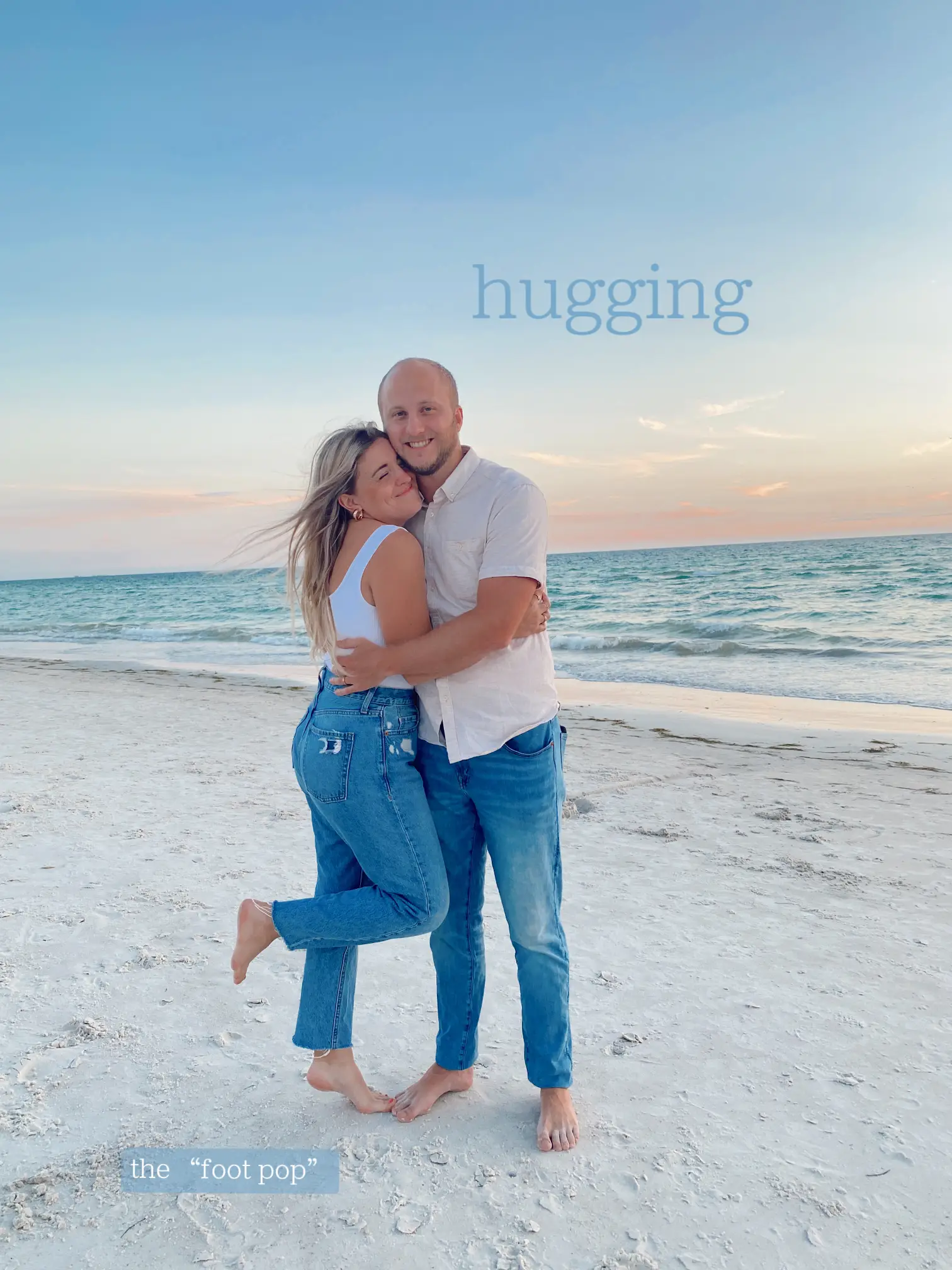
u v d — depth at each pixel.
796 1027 2.83
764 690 11.59
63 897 3.91
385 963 3.37
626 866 4.52
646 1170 2.12
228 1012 2.92
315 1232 1.92
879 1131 2.26
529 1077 2.32
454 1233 1.92
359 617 2.24
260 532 2.40
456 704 2.27
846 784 6.43
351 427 2.34
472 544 2.24
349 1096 2.40
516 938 2.34
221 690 12.16
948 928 3.66
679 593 29.97
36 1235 1.90
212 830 5.00
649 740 8.27
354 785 2.22
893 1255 1.83
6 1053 2.64
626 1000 3.03
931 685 11.47
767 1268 1.80
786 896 4.06
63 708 10.30
